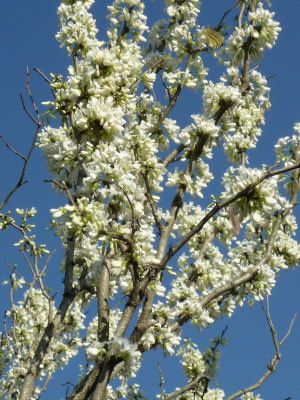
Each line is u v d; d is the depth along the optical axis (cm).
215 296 699
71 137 801
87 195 667
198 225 586
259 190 611
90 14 894
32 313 1087
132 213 591
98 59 774
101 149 648
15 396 862
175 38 946
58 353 1009
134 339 575
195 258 916
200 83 928
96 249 814
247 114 877
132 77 888
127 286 676
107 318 606
